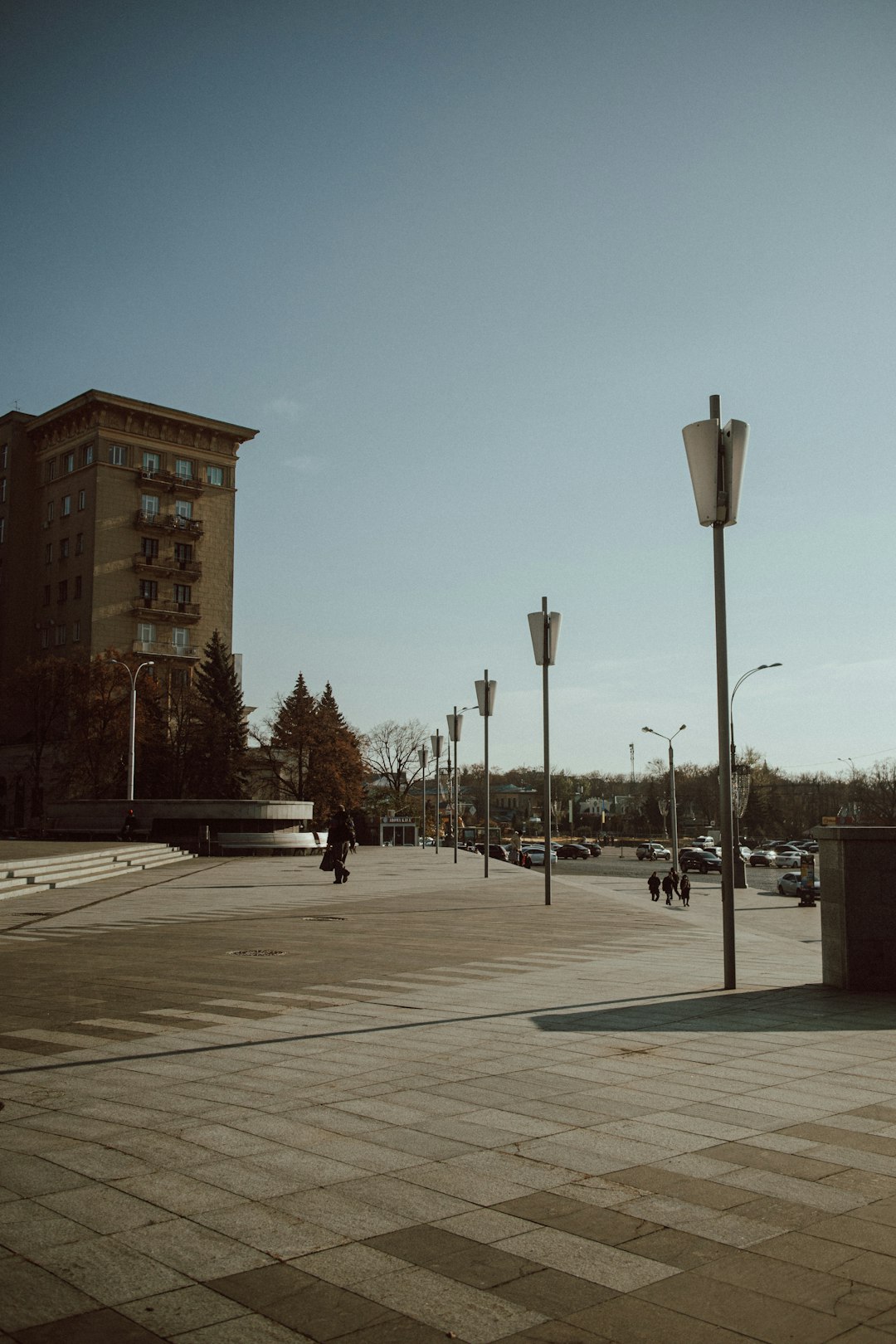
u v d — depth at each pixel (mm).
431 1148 5195
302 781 72000
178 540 73125
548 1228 4145
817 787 115188
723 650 11469
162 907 21656
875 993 10250
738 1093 6281
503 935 16438
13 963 12570
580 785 170625
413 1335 3279
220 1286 3625
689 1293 3557
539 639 25844
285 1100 6156
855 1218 4238
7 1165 4953
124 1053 7473
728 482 11609
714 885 49469
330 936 16031
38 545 74312
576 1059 7238
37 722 62656
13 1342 3217
